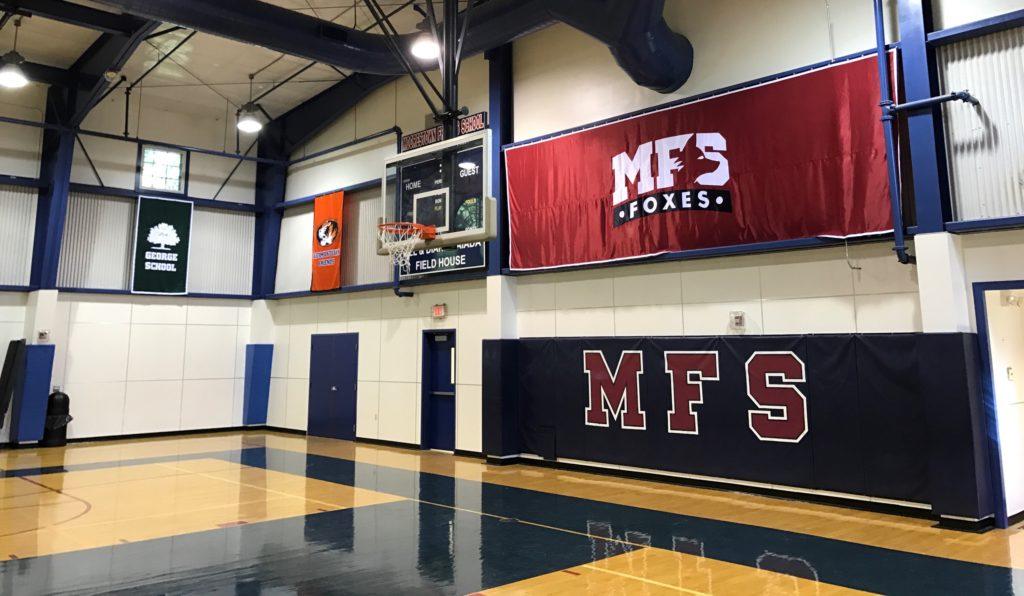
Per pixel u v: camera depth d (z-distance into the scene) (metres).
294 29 9.88
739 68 8.99
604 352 10.14
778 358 8.42
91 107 13.40
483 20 9.69
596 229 10.16
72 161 14.48
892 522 7.05
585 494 8.59
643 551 5.99
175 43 12.66
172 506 7.89
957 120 7.28
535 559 5.74
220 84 14.64
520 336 11.39
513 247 11.20
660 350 9.52
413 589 4.97
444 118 9.15
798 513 7.48
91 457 12.07
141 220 15.20
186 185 15.97
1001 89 7.04
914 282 7.57
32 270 13.97
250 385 16.53
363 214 14.59
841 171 7.95
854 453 7.75
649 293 9.84
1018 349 7.85
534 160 11.02
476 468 10.72
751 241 8.61
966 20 7.28
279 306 16.72
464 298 12.41
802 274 8.41
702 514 7.45
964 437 6.77
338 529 6.80
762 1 8.87
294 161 16.30
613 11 8.13
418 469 10.64
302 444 13.90
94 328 14.72
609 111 10.33
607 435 10.02
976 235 7.12
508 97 11.66
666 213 9.36
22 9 10.39
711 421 8.96
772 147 8.50
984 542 6.24
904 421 7.42
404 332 13.55
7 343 13.79
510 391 11.20
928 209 7.14
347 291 14.58
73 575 5.30
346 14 11.46
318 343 15.52
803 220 8.20
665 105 9.50
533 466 10.88
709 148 9.04
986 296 7.25
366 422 14.16
